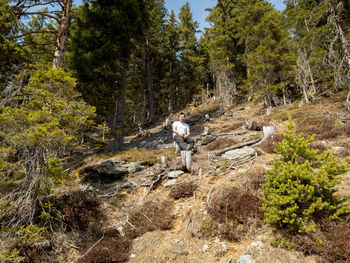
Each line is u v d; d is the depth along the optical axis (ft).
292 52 48.42
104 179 24.20
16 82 19.47
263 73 50.75
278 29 53.36
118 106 37.88
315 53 35.86
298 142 11.06
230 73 70.69
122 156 27.68
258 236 10.97
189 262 10.84
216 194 14.89
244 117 52.08
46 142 13.82
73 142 17.30
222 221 12.56
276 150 12.07
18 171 13.44
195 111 74.79
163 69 98.12
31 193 14.55
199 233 12.47
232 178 16.56
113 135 35.06
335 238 8.89
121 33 35.09
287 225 10.48
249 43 62.49
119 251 12.46
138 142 45.98
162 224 14.01
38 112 13.41
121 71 36.88
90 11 34.22
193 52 95.09
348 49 27.99
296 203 10.19
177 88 112.27
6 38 25.54
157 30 79.77
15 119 13.23
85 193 19.45
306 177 9.87
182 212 15.03
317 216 10.14
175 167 22.47
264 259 9.52
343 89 39.40
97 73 32.83
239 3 70.54
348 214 10.04
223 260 10.30
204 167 20.34
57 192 19.34
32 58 28.81
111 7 34.22
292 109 43.39
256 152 20.94
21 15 26.84
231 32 73.77
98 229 15.34
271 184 11.39
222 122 51.06
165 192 18.88
